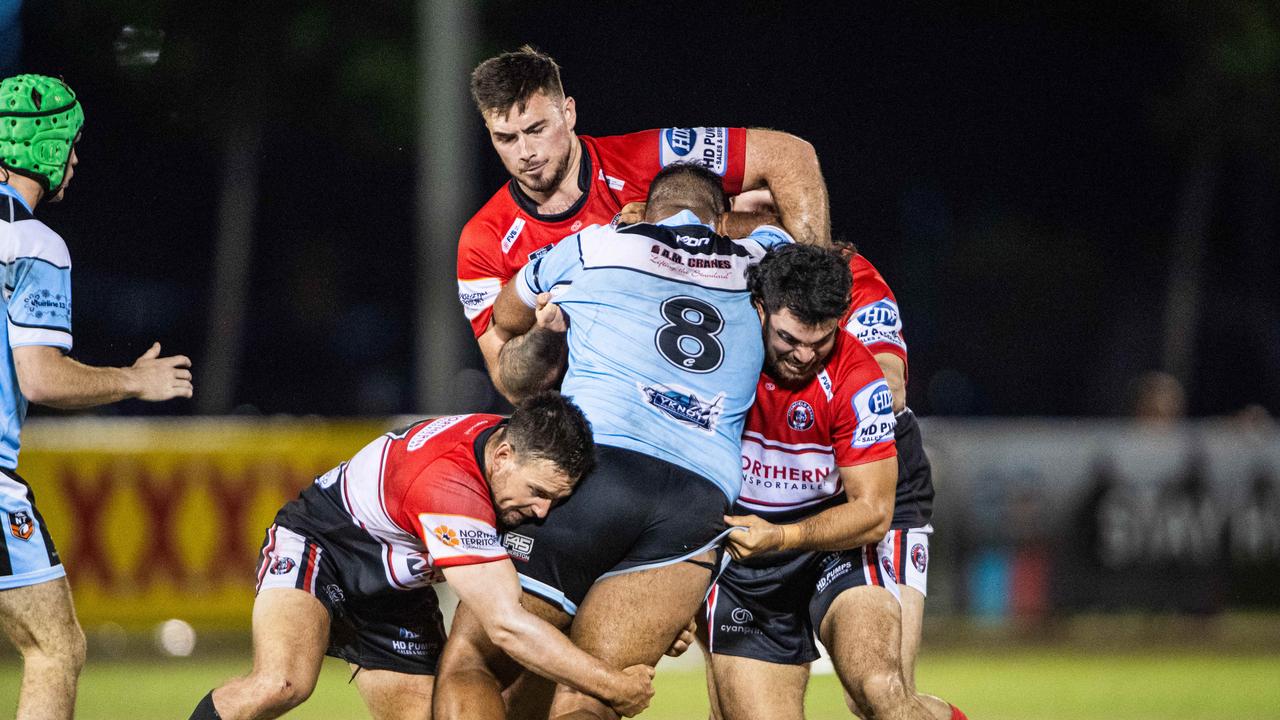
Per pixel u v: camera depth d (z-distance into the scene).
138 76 74.62
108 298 92.94
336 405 98.62
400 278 101.50
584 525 17.44
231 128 76.62
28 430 40.69
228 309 79.00
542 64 20.09
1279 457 47.72
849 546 18.88
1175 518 47.34
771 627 20.94
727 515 18.16
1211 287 99.00
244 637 44.81
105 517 40.91
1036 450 46.84
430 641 20.67
